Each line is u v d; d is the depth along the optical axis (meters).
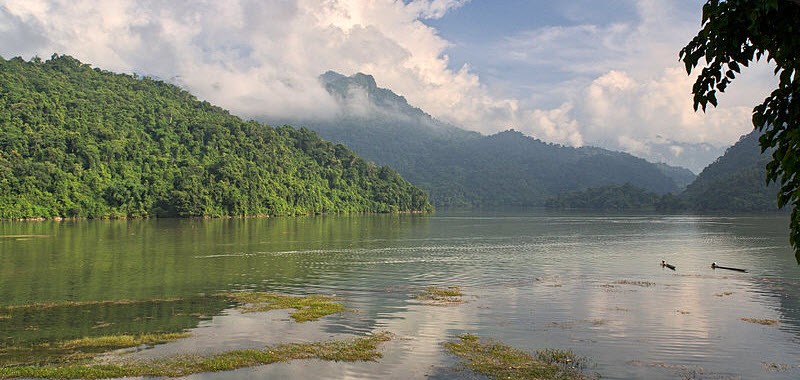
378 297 33.12
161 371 18.86
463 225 119.00
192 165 150.25
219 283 38.19
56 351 21.16
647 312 28.84
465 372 19.03
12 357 20.36
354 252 59.69
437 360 20.34
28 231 84.81
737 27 7.57
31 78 165.12
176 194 133.50
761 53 7.82
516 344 22.66
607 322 26.53
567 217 166.50
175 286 36.81
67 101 157.88
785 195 8.00
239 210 145.12
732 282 38.94
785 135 7.87
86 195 125.31
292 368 19.36
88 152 133.88
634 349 21.97
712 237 81.94
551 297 33.16
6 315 27.67
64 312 28.42
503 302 31.56
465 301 31.84
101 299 32.00
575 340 23.27
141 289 35.53
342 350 21.48
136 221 119.81
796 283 38.50
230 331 24.50
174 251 59.00
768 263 50.22
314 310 28.94
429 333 24.31
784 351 21.83
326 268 46.34
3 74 156.88
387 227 109.31
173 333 24.03
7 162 118.75
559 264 49.81
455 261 51.66
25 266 45.94
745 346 22.47
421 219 151.38
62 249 59.25
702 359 20.77
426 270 45.38
